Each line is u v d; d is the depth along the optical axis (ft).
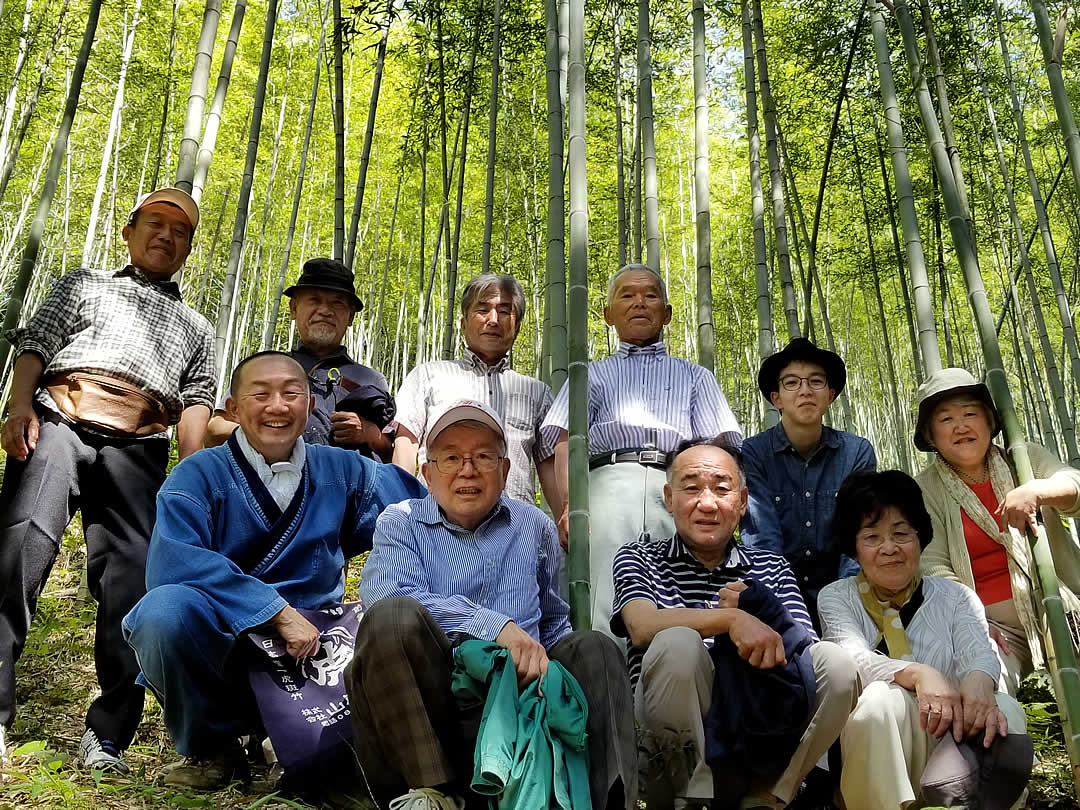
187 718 8.52
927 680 8.48
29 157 41.70
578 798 7.18
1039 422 39.65
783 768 8.21
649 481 11.10
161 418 10.51
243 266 51.37
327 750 8.48
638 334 12.08
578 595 8.96
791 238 39.99
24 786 7.82
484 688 7.66
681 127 47.37
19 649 9.20
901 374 59.67
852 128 29.55
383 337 55.01
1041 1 11.57
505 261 36.60
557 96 11.33
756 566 9.25
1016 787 8.36
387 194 46.37
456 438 8.59
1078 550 10.35
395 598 7.70
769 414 16.69
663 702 8.21
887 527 9.30
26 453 9.43
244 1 15.39
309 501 9.59
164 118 32.53
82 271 10.50
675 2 29.63
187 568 8.68
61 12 29.78
